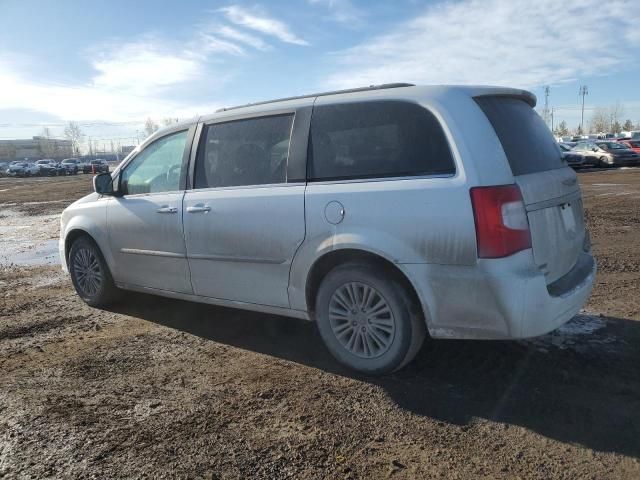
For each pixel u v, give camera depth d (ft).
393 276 11.57
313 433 10.11
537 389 11.35
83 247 18.47
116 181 17.33
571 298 11.30
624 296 17.49
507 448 9.40
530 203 10.93
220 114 14.89
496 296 10.37
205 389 12.05
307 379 12.36
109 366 13.52
